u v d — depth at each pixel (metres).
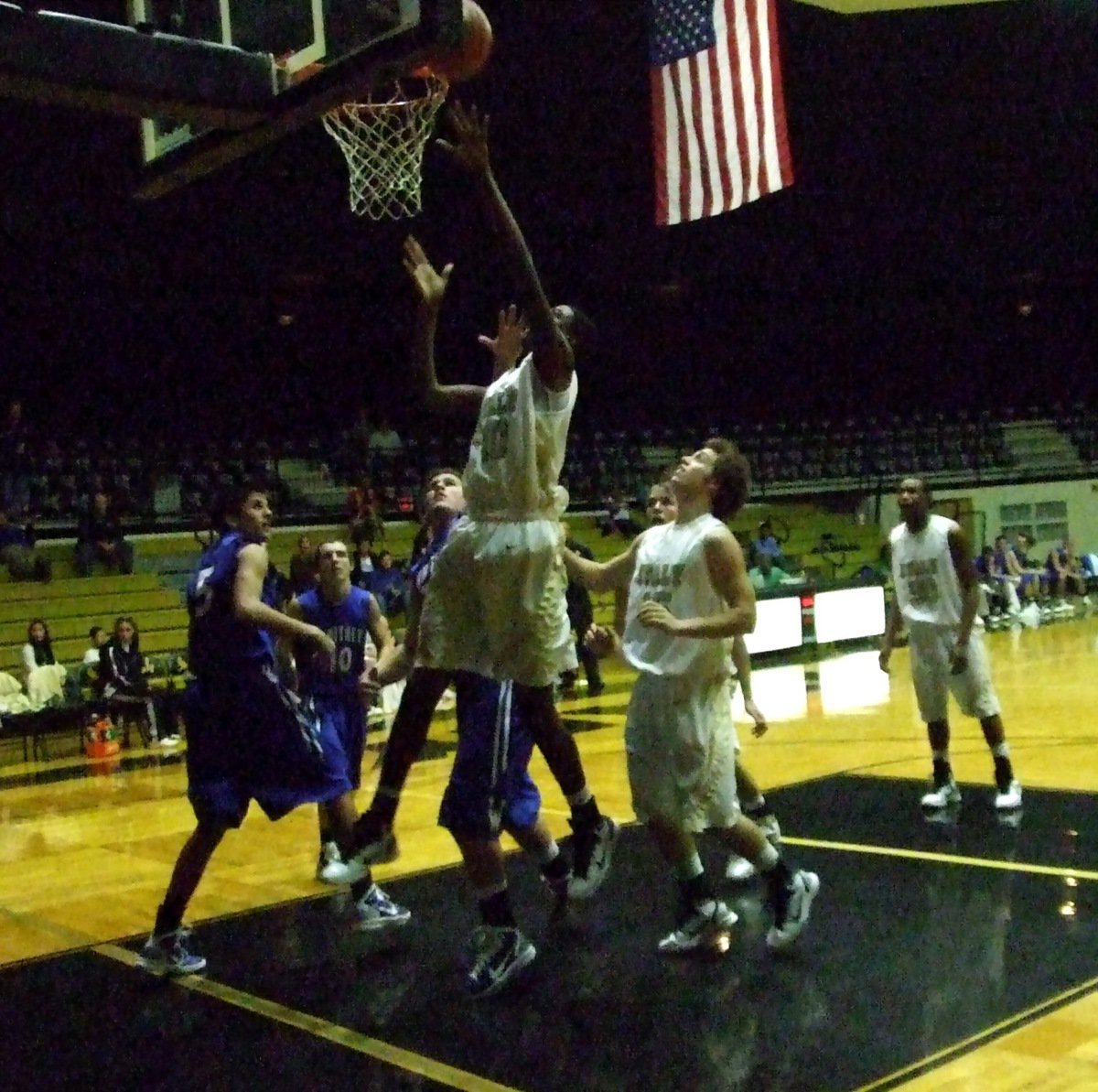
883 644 6.55
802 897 4.14
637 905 4.90
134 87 3.72
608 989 3.93
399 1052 3.52
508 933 3.88
